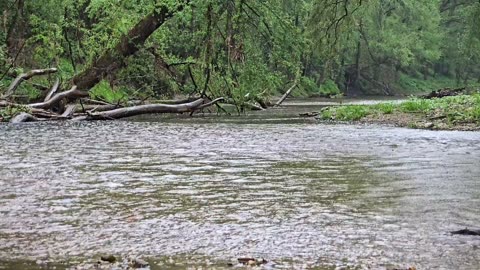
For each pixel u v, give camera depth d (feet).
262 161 37.04
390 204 23.90
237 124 71.46
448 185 28.25
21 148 43.42
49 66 94.43
